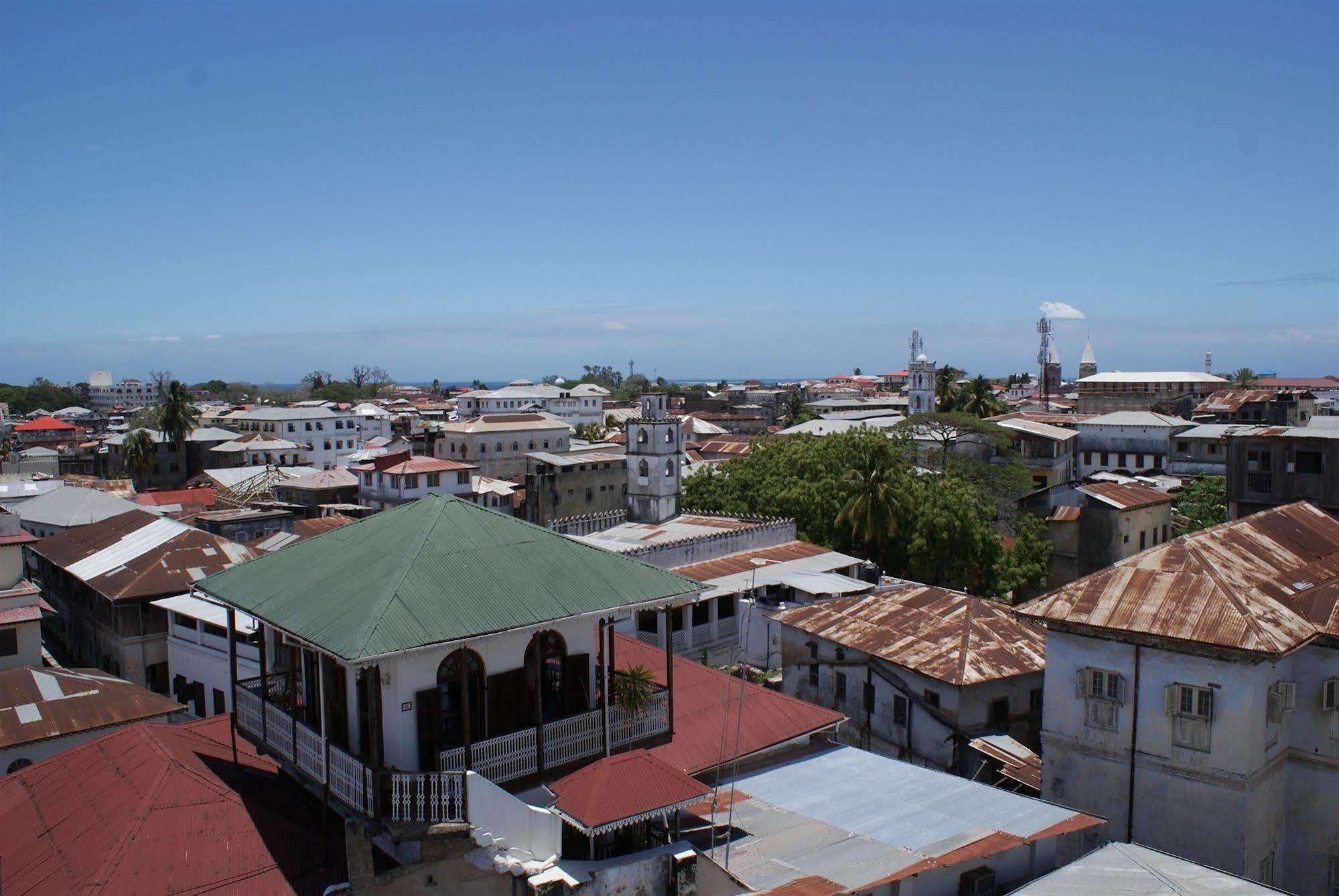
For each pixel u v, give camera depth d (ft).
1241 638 68.59
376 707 53.36
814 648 112.88
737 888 57.26
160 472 365.61
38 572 181.27
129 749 68.23
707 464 236.84
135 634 133.80
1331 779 73.20
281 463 371.35
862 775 74.95
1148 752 74.43
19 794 68.13
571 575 64.18
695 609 143.64
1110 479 262.47
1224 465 269.64
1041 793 82.28
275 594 63.10
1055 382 646.33
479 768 57.00
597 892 53.88
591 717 63.21
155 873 53.42
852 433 212.43
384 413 492.13
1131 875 54.75
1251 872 70.13
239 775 66.44
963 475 213.87
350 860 54.70
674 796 56.65
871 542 182.80
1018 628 106.11
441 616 55.67
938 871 62.64
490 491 281.54
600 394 551.59
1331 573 84.43
